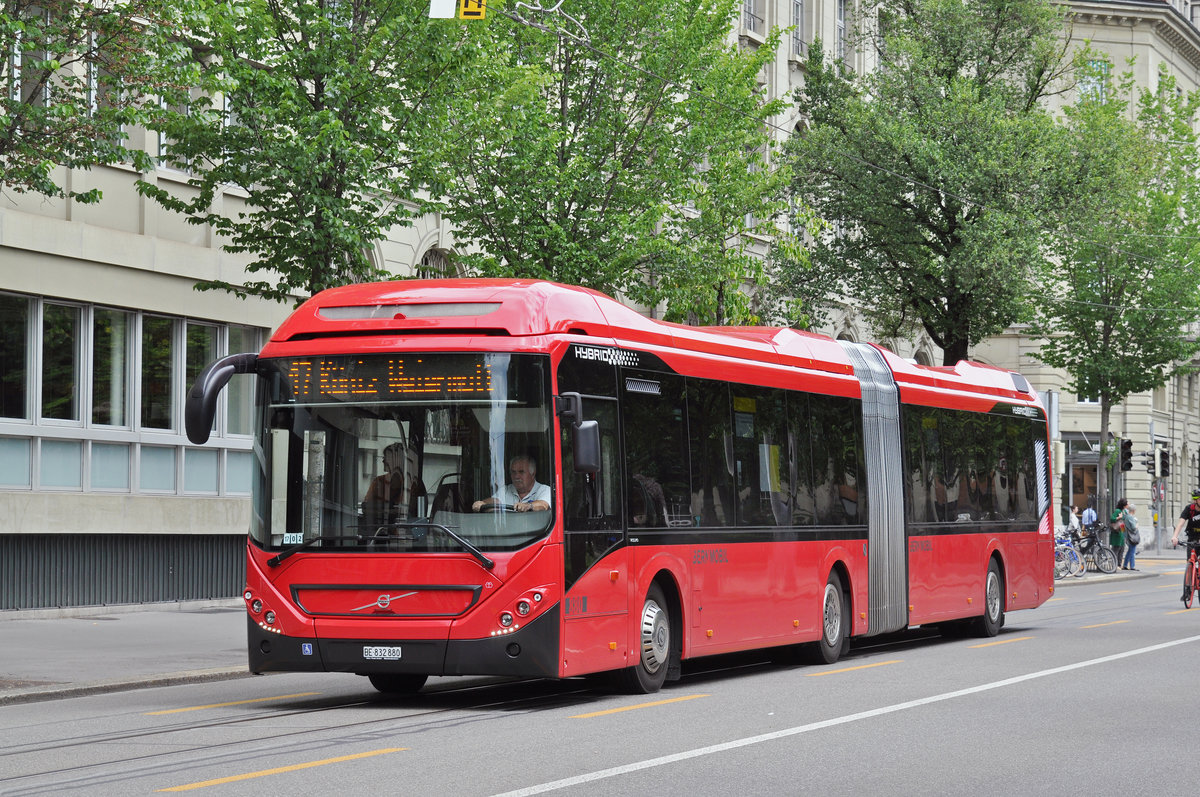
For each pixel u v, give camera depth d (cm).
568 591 1251
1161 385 4744
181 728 1154
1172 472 7050
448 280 1316
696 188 2525
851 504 1816
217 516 2558
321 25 1847
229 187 2580
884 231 3750
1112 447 4794
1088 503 6550
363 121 1870
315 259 1884
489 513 1228
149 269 2409
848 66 4181
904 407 1983
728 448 1548
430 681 1584
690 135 2483
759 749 1030
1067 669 1627
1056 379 6450
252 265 1962
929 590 2009
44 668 1620
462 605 1218
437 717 1216
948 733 1119
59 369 2294
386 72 1953
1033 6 3784
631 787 873
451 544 1223
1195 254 4653
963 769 957
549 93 2492
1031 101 3878
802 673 1619
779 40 2558
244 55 1914
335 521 1248
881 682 1501
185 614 2364
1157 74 6750
